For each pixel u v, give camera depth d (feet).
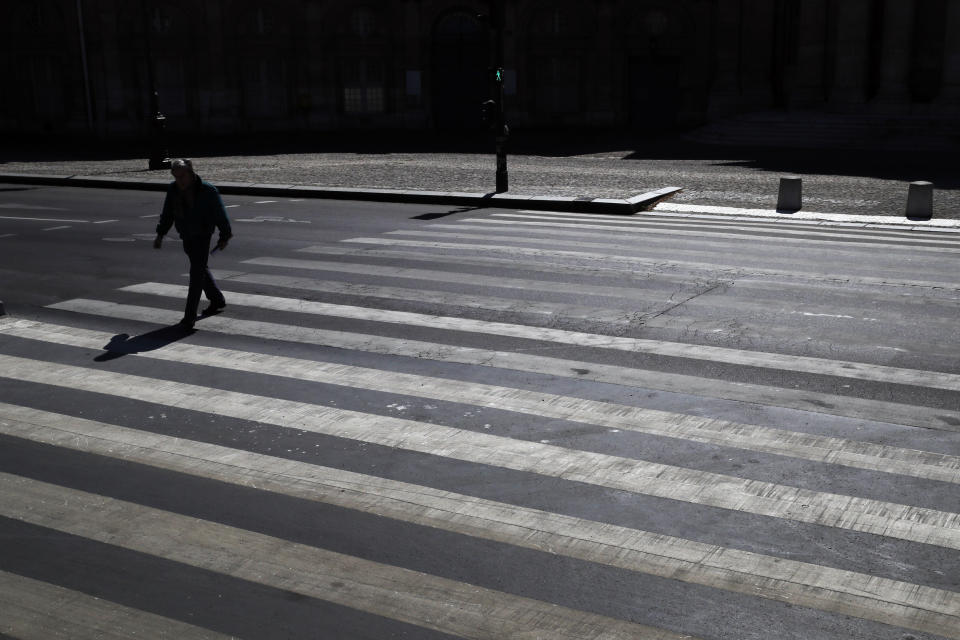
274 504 17.25
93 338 28.71
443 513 16.80
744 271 37.47
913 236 47.34
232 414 21.85
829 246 43.75
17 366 25.85
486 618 13.51
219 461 19.20
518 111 144.05
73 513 16.96
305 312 31.58
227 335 28.89
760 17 128.57
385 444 19.95
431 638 13.05
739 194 64.80
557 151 103.81
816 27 117.60
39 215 57.41
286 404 22.49
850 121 106.42
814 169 81.61
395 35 144.77
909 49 108.47
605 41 139.85
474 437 20.26
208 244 29.84
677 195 64.49
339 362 25.86
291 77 145.38
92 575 14.83
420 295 33.68
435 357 26.20
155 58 140.36
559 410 21.84
